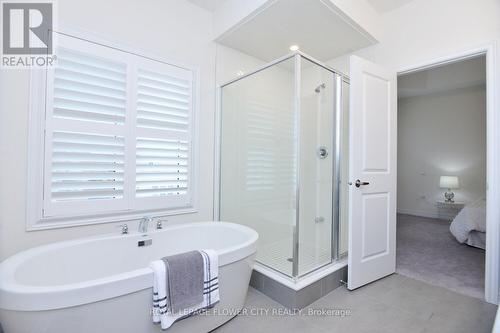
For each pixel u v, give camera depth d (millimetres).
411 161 5832
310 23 2422
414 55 2455
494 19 2016
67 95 1902
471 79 4609
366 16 2514
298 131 2219
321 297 2086
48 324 1134
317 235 2367
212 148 2807
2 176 1660
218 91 2834
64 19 1883
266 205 2438
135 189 2234
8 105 1683
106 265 1912
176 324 1479
